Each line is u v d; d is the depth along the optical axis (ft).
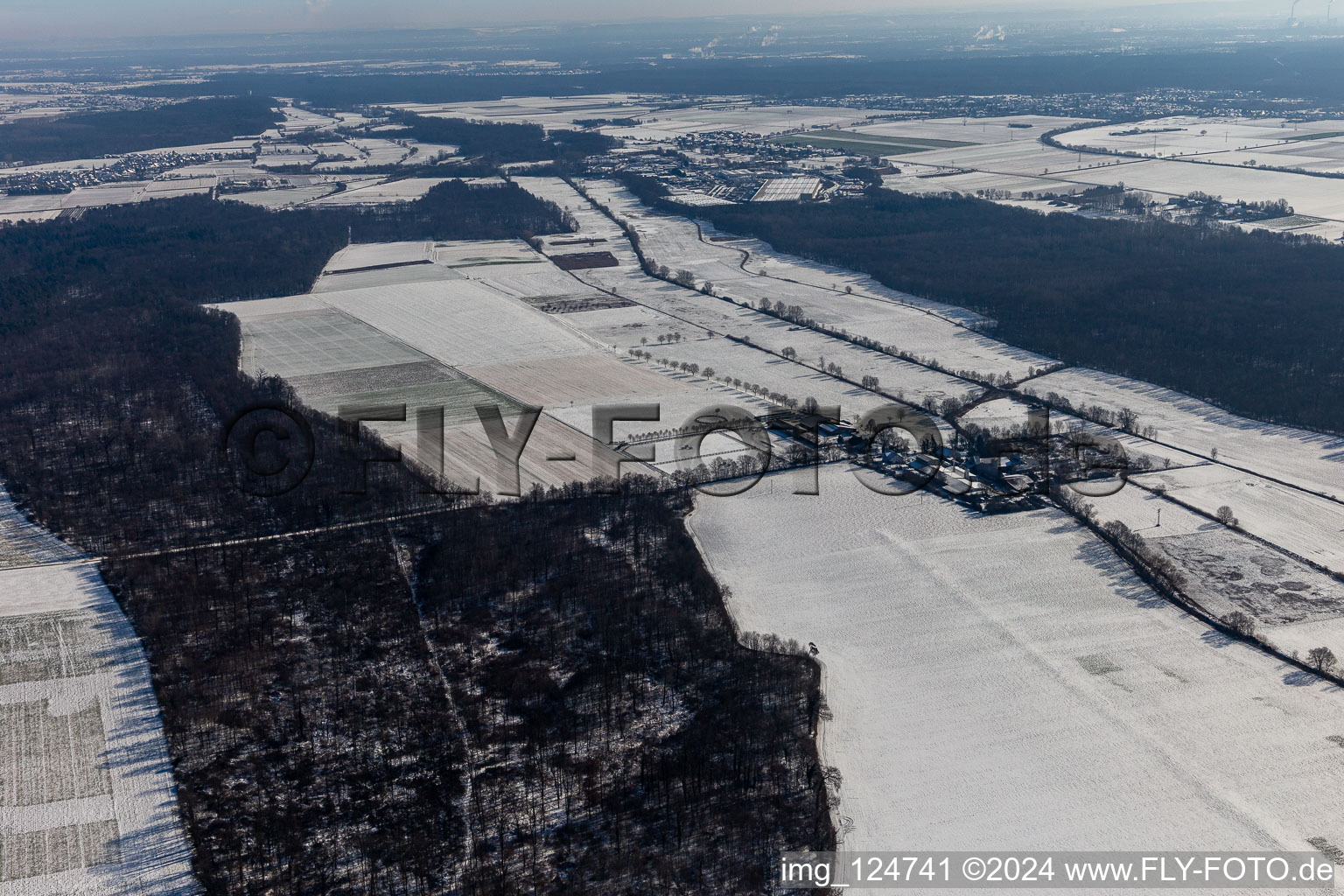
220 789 576.20
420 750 604.49
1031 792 574.97
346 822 554.46
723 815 555.69
